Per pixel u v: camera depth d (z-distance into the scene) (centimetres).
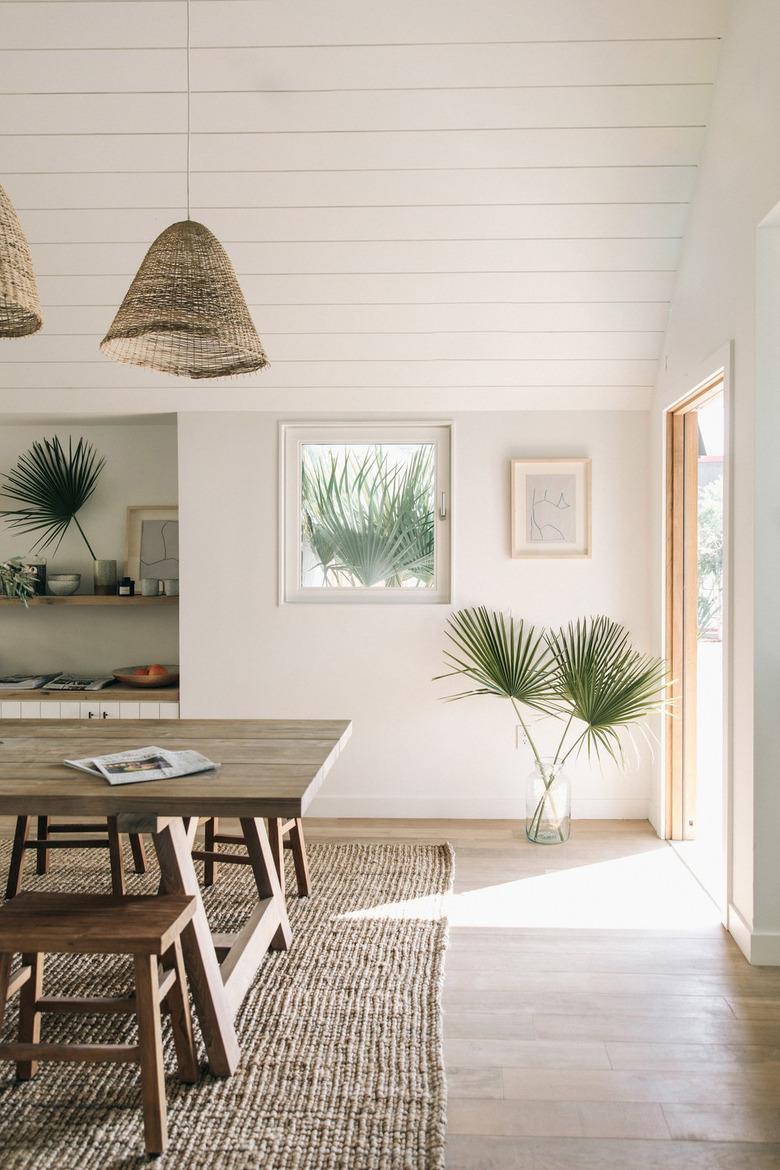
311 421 425
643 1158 184
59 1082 210
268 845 288
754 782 273
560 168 328
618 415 420
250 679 432
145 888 334
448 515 429
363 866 358
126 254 358
